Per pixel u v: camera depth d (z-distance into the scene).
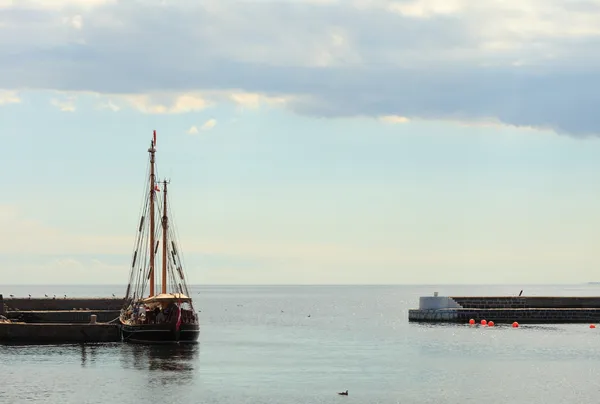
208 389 106.12
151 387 106.88
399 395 103.06
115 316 198.75
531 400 100.44
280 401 99.25
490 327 185.88
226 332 195.12
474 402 99.25
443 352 142.50
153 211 163.12
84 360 126.81
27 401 98.38
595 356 135.88
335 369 123.44
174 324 142.50
